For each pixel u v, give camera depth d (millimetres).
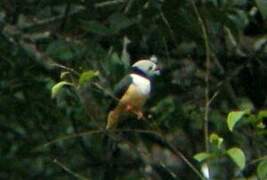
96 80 12984
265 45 14414
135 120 13852
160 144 14281
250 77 14477
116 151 14430
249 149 13711
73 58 12992
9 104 13906
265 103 14500
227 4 13062
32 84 13727
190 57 14102
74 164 14414
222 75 14234
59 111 13836
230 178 13789
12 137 14305
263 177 9961
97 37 13156
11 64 13680
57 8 13789
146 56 13883
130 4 12883
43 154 14312
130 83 13289
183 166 14703
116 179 14531
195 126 13812
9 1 13906
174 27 13016
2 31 13742
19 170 14508
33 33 13688
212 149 10273
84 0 13281
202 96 14039
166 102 13641
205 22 12820
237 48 14359
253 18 13766
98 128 13141
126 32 13094
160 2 12789
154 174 14648
